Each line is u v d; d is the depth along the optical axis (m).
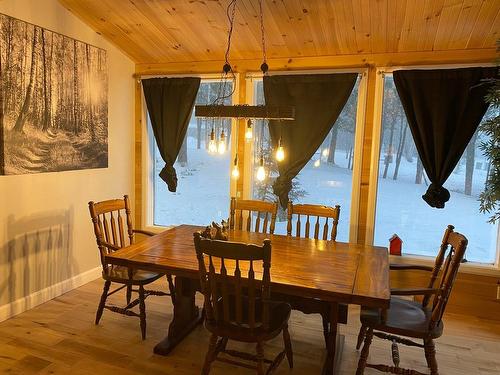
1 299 2.96
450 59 3.28
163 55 3.99
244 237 2.98
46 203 3.29
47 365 2.44
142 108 4.28
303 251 2.63
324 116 3.63
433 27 3.00
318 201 3.88
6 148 2.88
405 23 3.00
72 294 3.52
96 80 3.70
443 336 2.96
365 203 3.65
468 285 3.36
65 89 3.35
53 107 3.25
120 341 2.75
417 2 2.74
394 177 3.62
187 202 4.38
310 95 3.65
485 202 2.97
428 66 3.33
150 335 2.85
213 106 2.38
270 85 3.74
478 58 3.20
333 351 2.30
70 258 3.60
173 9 3.15
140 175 4.39
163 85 4.12
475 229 3.45
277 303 2.38
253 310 2.02
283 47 3.56
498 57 2.93
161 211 4.52
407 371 2.16
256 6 2.98
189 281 2.74
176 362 2.53
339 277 2.14
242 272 2.18
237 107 2.34
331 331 2.29
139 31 3.56
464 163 3.41
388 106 3.56
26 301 3.17
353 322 3.14
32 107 3.06
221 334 2.09
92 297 3.46
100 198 3.91
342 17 3.02
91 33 3.60
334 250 2.67
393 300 2.55
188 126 4.20
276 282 2.04
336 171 3.79
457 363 2.60
